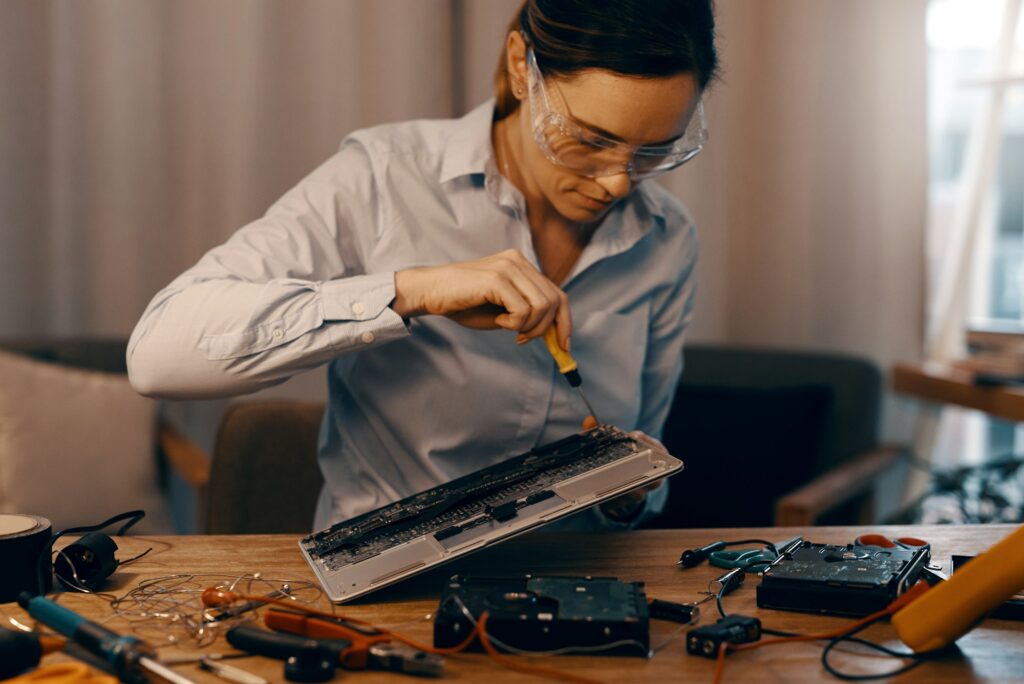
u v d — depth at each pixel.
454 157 1.28
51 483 2.06
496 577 0.86
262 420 1.66
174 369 1.05
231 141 2.39
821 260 2.57
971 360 2.22
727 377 2.35
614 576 0.96
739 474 2.12
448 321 1.25
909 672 0.74
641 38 0.99
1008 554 0.74
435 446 1.29
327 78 2.41
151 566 0.98
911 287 2.52
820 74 2.51
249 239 1.17
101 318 2.41
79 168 2.37
